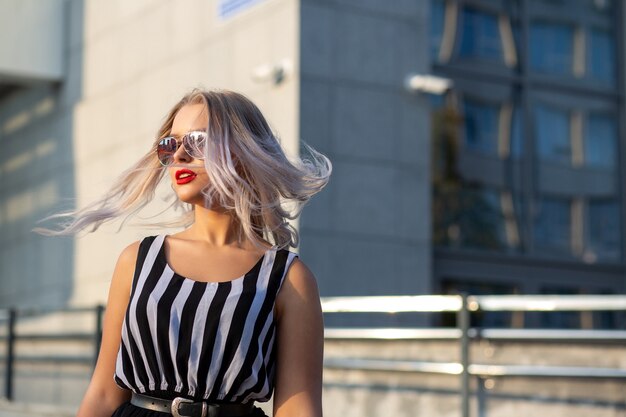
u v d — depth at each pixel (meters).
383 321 10.09
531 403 6.49
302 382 2.45
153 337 2.40
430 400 7.00
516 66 11.28
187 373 2.39
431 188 10.66
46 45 13.73
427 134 10.58
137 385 2.43
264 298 2.44
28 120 14.55
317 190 2.58
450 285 10.60
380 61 10.41
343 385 7.59
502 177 11.02
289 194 2.54
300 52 10.00
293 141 9.91
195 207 2.65
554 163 11.25
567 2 11.53
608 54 11.61
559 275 11.06
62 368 9.08
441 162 10.77
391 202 10.30
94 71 13.20
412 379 7.12
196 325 2.39
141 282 2.46
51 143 13.97
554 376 6.42
